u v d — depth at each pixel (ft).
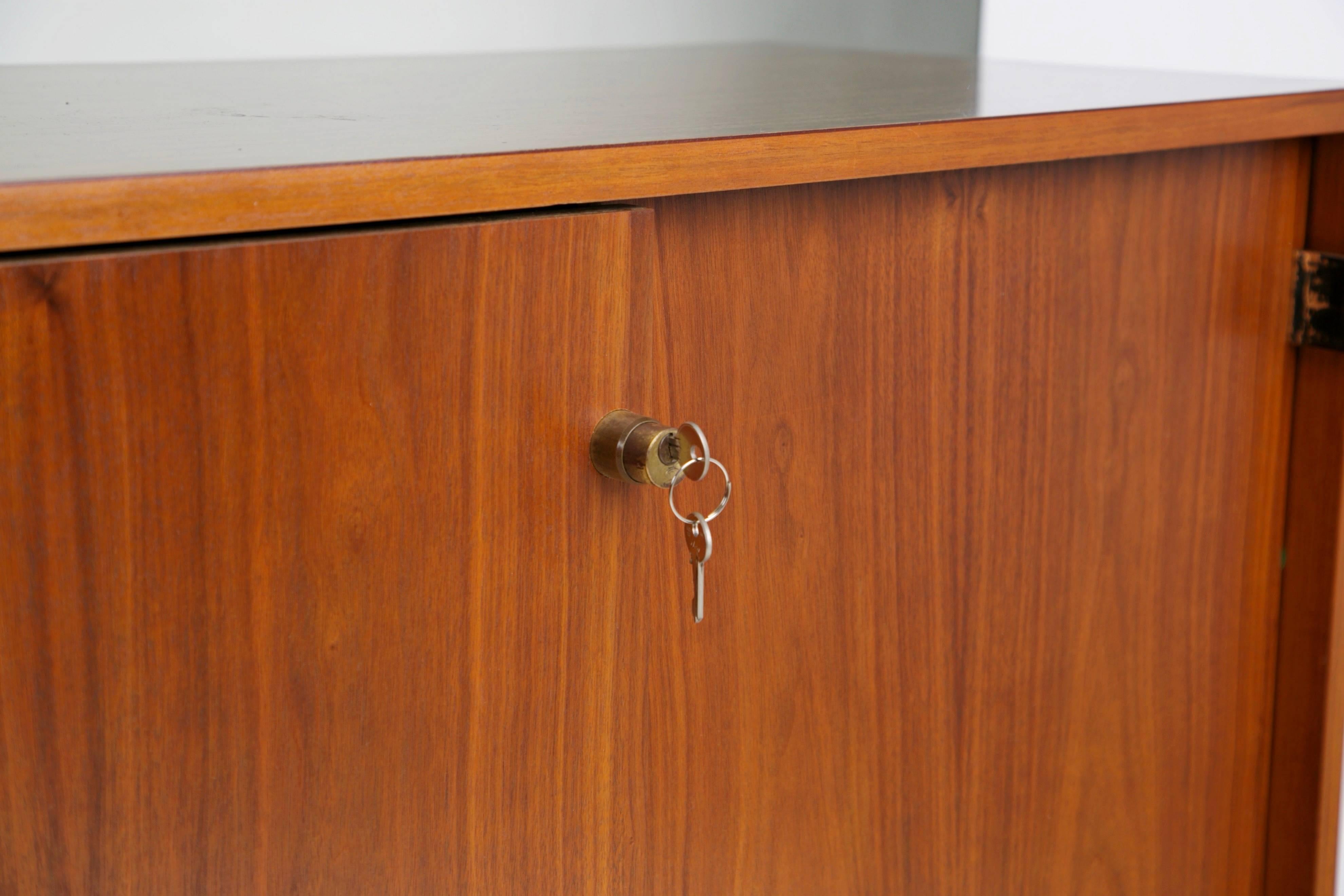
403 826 1.52
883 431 2.06
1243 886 2.87
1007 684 2.36
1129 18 4.46
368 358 1.37
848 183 1.91
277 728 1.40
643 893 1.92
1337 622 2.66
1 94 2.24
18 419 1.17
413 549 1.46
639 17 4.04
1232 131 2.19
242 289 1.27
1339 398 2.58
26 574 1.20
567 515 1.59
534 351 1.51
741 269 1.82
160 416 1.25
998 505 2.25
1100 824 2.58
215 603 1.32
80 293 1.18
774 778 2.06
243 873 1.40
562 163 1.46
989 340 2.16
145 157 1.35
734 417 1.86
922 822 2.29
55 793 1.26
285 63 3.11
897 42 4.22
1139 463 2.45
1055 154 1.96
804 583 2.02
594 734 1.70
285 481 1.34
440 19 3.72
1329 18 4.80
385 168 1.33
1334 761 2.75
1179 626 2.61
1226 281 2.47
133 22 3.28
